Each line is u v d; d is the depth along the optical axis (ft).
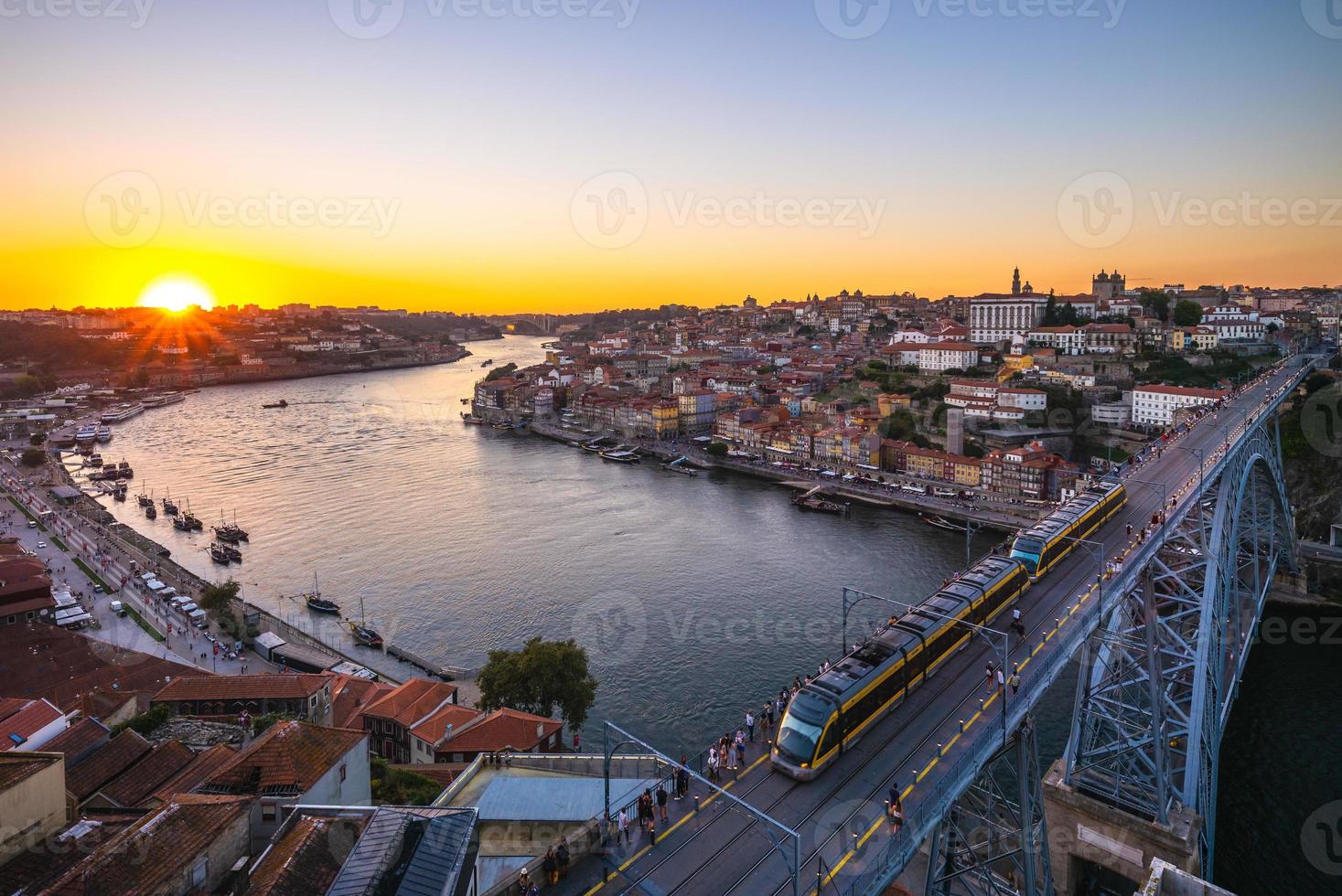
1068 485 641.40
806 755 147.74
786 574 492.13
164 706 232.53
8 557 447.01
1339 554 460.96
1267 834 261.44
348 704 290.97
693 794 147.02
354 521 633.61
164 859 120.16
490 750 252.42
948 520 622.13
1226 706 293.43
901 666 170.60
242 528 621.31
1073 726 232.94
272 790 159.84
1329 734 312.09
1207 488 294.25
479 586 481.46
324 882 121.80
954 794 141.38
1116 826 221.25
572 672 288.10
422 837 127.03
